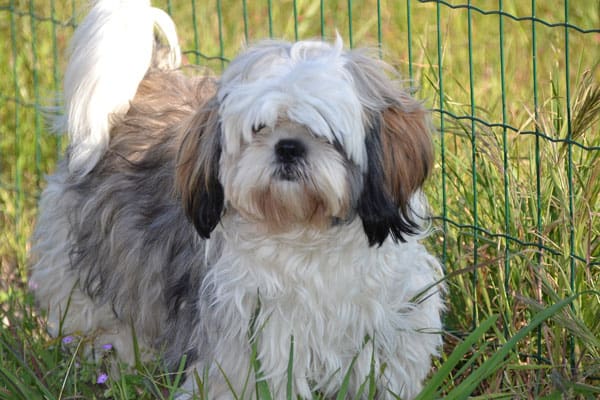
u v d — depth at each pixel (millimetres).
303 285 4012
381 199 3859
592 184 4539
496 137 4867
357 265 3990
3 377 4406
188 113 4816
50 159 6805
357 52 3949
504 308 4703
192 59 7332
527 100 5988
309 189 3682
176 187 4172
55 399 4320
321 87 3586
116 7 4941
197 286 4348
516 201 4797
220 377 4215
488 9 8117
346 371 4234
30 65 7664
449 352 4863
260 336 4098
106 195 4867
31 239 5516
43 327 5211
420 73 6164
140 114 4949
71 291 4984
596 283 4656
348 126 3629
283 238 3910
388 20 8180
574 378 4352
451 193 5176
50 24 7988
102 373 4852
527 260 4504
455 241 4980
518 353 4629
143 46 4973
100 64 4891
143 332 4848
